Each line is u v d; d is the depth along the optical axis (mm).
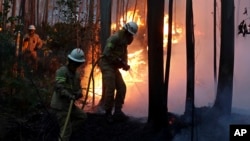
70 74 5727
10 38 7332
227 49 6422
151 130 6383
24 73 7414
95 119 7246
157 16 6031
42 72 10719
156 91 6230
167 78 6133
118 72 7207
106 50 7020
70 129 5844
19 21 8414
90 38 10984
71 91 5711
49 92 8227
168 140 6250
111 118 7078
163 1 6047
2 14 7984
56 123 5785
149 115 6438
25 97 7207
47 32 13109
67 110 5758
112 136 6590
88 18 11609
